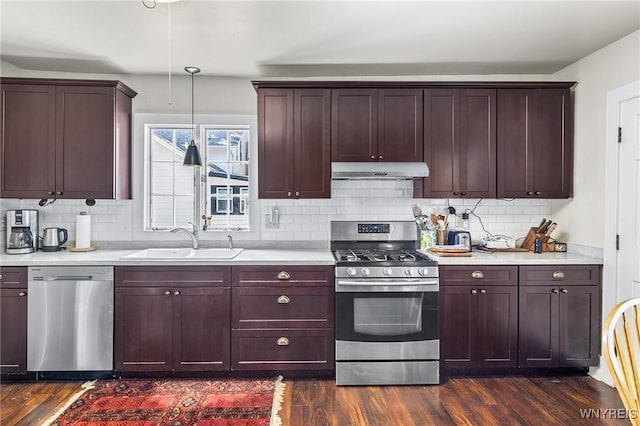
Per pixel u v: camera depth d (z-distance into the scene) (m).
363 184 3.73
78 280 2.99
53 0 2.37
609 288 3.03
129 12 2.51
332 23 2.66
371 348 2.99
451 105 3.41
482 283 3.09
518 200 3.73
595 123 3.18
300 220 3.71
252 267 3.05
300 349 3.05
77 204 3.62
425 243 3.63
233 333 3.05
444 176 3.41
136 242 3.65
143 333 3.03
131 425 2.44
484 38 2.92
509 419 2.51
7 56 3.25
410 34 2.83
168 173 3.74
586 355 3.10
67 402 2.72
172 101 3.70
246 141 3.76
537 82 3.38
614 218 2.99
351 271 3.00
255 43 2.99
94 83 3.27
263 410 2.62
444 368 3.10
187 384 2.99
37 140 3.24
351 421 2.48
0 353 2.96
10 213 3.30
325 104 3.39
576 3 2.40
